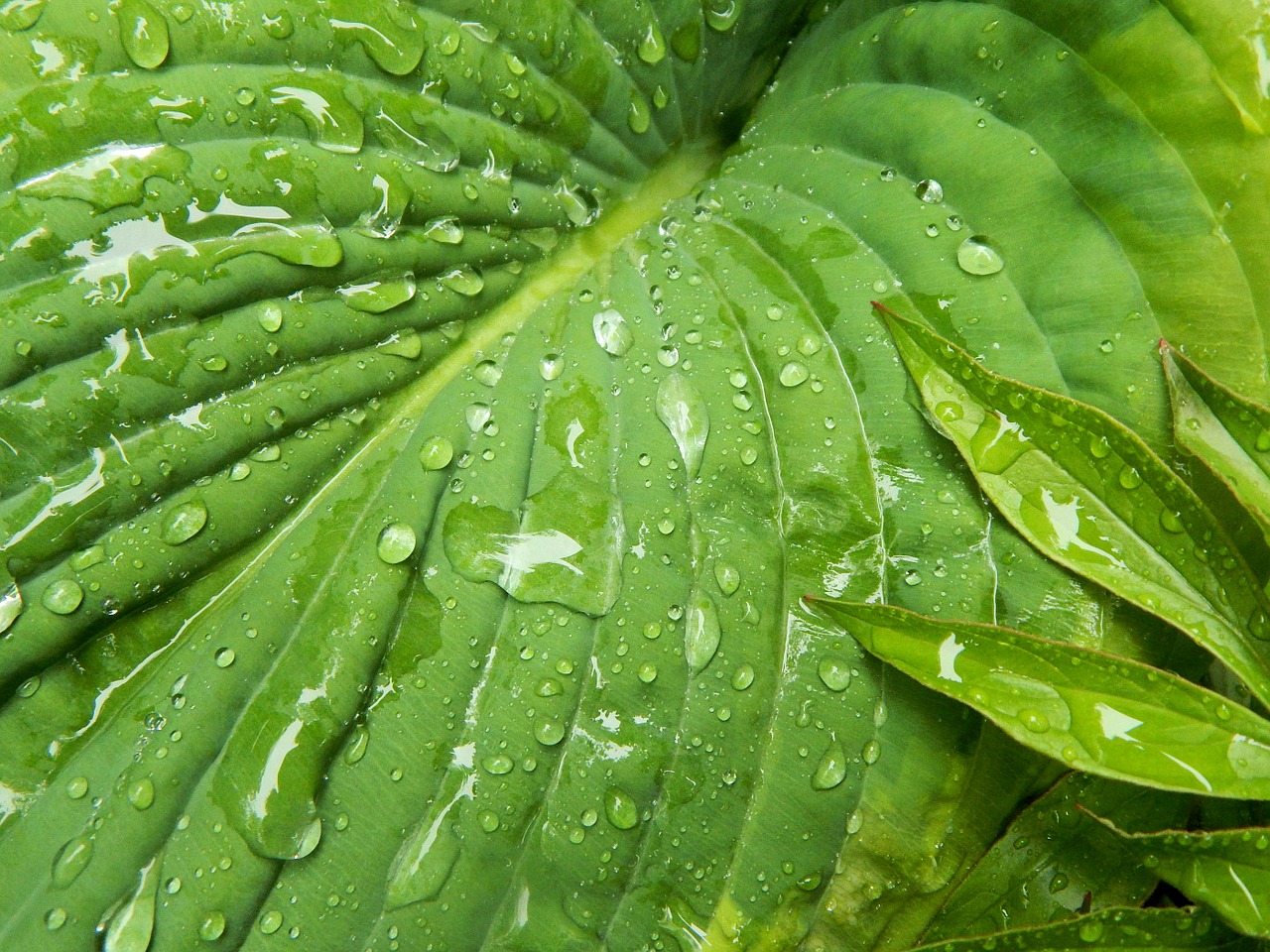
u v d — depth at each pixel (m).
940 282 0.45
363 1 0.45
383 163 0.45
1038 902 0.44
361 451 0.46
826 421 0.45
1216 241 0.43
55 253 0.43
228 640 0.45
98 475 0.44
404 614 0.45
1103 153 0.44
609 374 0.46
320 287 0.45
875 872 0.45
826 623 0.45
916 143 0.45
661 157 0.50
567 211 0.48
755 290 0.46
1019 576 0.44
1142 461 0.43
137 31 0.43
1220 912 0.41
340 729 0.44
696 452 0.45
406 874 0.44
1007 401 0.43
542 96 0.47
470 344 0.47
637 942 0.45
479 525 0.45
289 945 0.44
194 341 0.44
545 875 0.45
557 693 0.45
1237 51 0.42
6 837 0.44
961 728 0.44
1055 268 0.44
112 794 0.44
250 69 0.44
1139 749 0.42
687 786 0.45
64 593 0.44
